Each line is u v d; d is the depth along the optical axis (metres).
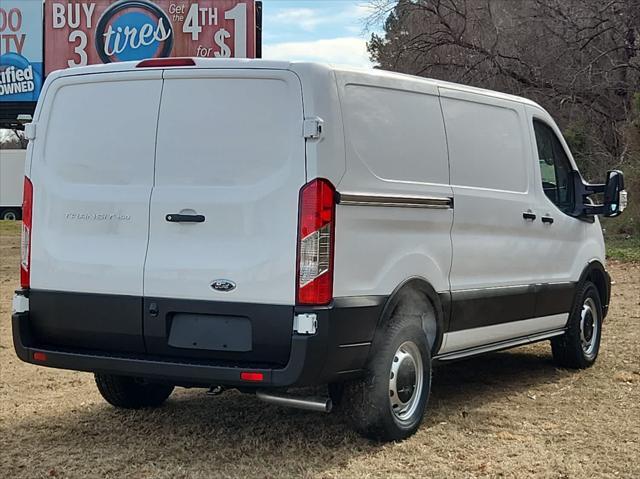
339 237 4.98
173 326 5.17
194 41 26.58
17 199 44.03
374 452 5.42
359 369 5.21
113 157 5.42
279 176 4.98
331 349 4.92
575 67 28.42
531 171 7.15
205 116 5.20
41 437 5.82
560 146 7.82
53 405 6.69
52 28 27.20
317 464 5.22
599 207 7.87
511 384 7.39
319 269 4.89
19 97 28.92
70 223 5.50
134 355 5.29
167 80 5.31
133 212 5.29
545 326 7.36
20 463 5.28
